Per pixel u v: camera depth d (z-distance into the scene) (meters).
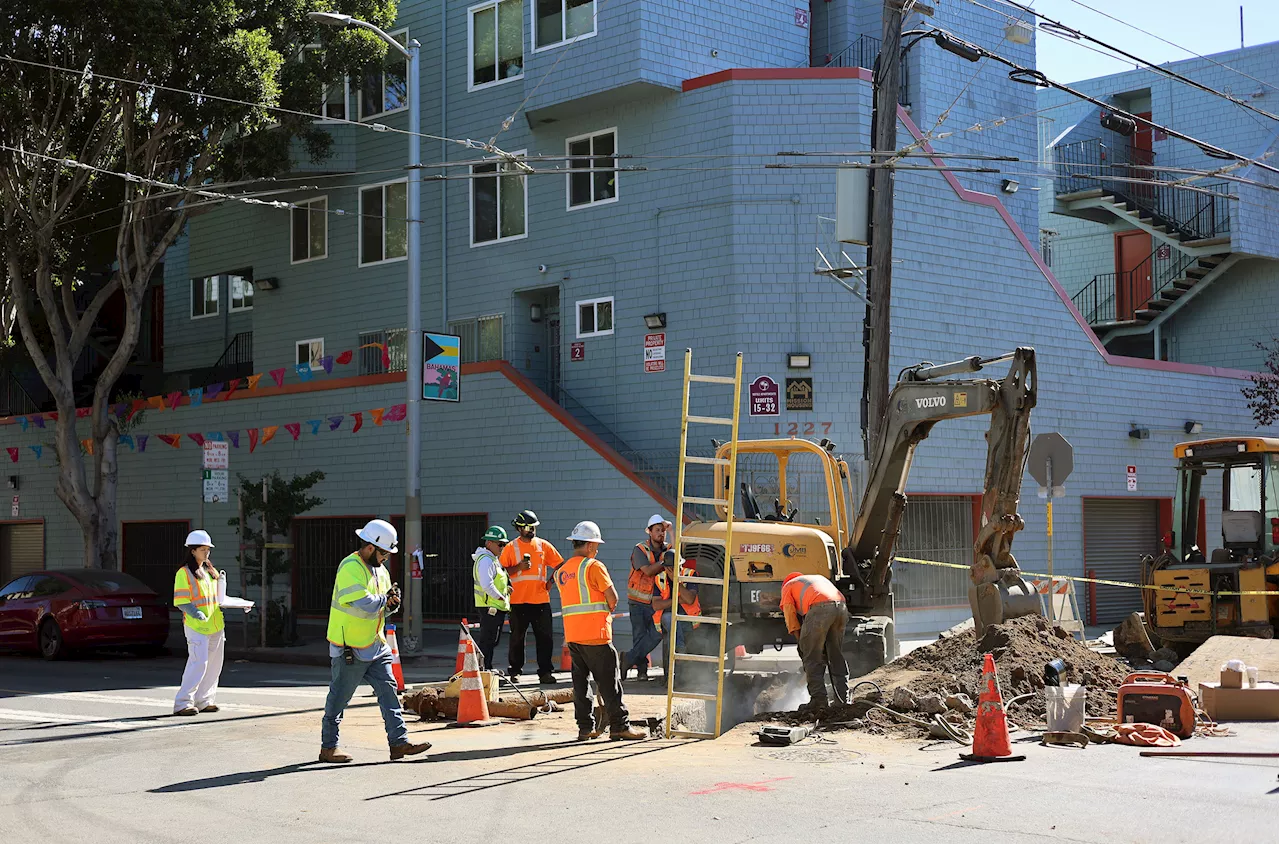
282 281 32.12
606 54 25.28
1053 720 10.79
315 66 26.83
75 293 40.22
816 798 8.62
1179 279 33.25
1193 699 12.29
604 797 8.86
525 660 20.19
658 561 15.56
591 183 26.36
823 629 12.00
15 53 23.88
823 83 24.08
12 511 36.19
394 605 10.98
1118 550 27.67
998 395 13.88
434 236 29.05
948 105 29.11
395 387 27.64
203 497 22.97
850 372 23.64
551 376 27.72
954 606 24.42
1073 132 34.84
